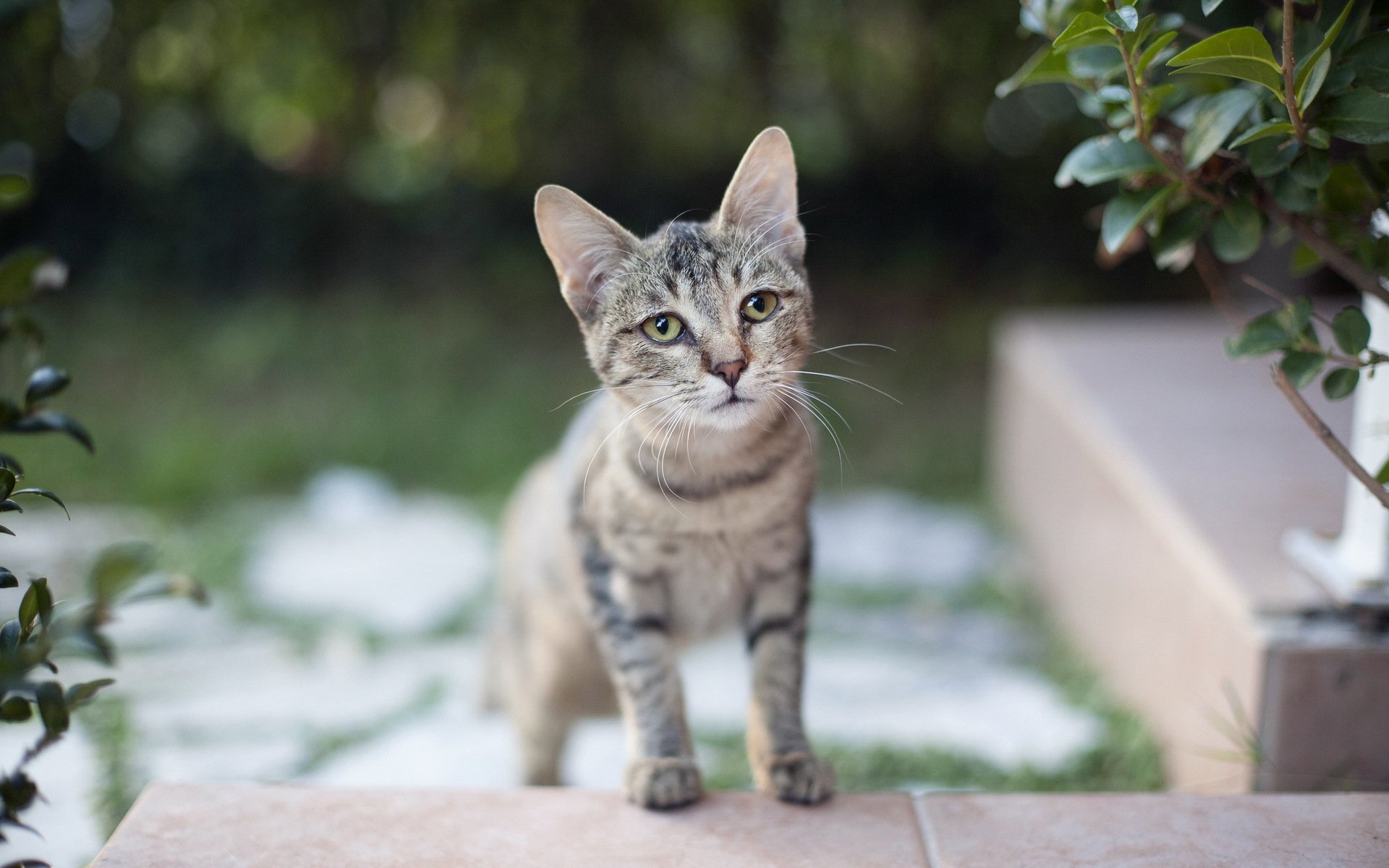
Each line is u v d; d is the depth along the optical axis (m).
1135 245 0.90
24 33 1.84
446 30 2.12
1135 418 1.17
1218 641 0.94
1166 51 0.89
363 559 1.34
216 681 1.14
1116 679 1.10
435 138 2.26
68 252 2.08
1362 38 0.81
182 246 2.13
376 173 2.26
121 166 2.09
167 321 2.01
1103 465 1.13
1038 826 0.82
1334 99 0.81
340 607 1.25
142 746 1.05
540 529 1.01
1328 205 0.86
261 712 1.10
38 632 0.79
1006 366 1.53
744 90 2.21
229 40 2.09
